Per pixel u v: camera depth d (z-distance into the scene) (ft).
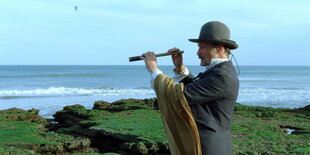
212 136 10.59
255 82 268.00
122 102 87.35
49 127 66.18
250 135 45.03
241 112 69.31
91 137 48.78
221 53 11.14
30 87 190.70
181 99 10.26
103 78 291.17
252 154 34.71
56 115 75.25
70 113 72.79
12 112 69.51
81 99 133.08
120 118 59.82
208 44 11.09
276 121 61.36
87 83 228.84
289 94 166.09
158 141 39.47
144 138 41.19
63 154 39.58
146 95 153.17
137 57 11.25
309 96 157.07
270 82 269.64
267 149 36.96
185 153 10.55
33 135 44.21
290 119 64.28
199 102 10.57
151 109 76.13
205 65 11.39
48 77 285.02
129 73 413.39
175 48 12.31
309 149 36.63
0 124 52.49
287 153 35.35
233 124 53.26
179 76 12.61
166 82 10.50
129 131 46.06
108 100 131.34
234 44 10.96
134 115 63.21
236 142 40.32
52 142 40.34
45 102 120.98
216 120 10.76
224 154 10.75
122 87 198.49
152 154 38.83
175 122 10.53
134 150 38.86
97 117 61.41
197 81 10.69
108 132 45.83
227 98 10.75
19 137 42.70
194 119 10.61
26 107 106.52
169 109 10.53
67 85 209.15
